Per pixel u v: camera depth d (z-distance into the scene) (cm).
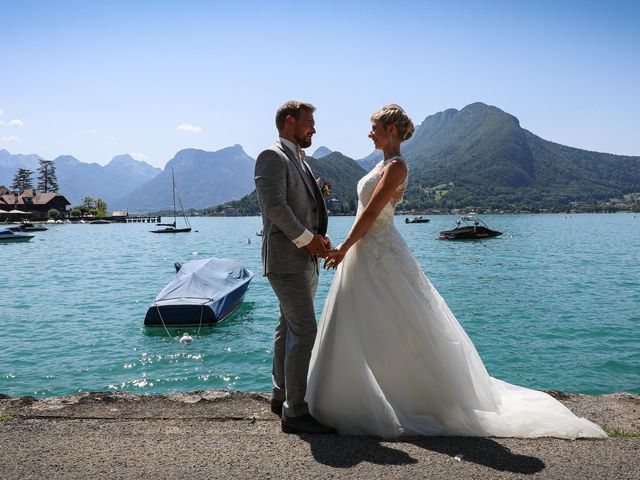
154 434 310
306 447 289
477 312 1680
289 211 309
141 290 2303
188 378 1018
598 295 2034
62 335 1391
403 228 10225
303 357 317
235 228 12081
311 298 328
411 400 316
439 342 318
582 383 955
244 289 1777
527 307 1770
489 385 338
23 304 1928
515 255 4150
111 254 4669
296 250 321
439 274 2864
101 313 1722
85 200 16838
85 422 335
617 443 294
